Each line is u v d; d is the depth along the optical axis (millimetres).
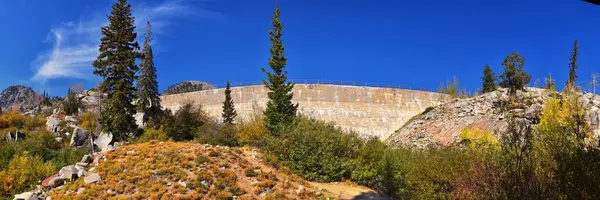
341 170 25703
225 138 32188
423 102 93938
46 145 33750
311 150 26172
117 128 36469
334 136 27625
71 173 19766
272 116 31891
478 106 52719
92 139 36562
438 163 16688
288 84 34469
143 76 48375
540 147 10828
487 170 12297
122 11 39750
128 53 38562
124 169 20203
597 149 9312
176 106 87750
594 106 36156
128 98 38062
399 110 90938
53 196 17922
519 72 55969
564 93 21719
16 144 30375
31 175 21984
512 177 10773
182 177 19281
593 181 8609
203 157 21766
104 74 37531
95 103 51719
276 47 34750
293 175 23953
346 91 92250
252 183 20297
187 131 39156
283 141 26906
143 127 42312
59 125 41875
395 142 51938
